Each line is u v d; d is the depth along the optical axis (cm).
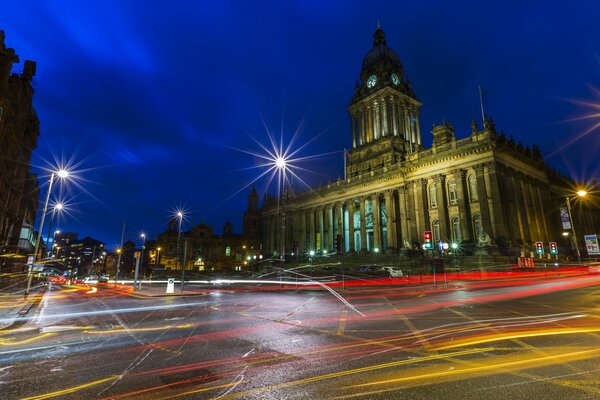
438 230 6106
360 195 7819
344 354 882
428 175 6359
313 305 2041
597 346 882
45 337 1176
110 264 16125
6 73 3934
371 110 9088
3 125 4119
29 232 6588
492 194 5334
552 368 718
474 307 1706
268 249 10481
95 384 688
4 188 4581
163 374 746
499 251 4900
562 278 3634
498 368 729
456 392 603
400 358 830
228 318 1566
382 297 2411
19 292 3956
